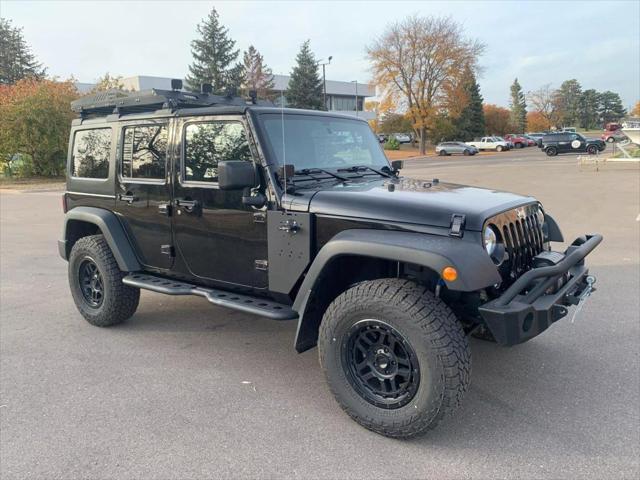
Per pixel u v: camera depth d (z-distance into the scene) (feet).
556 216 37.35
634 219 35.35
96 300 17.19
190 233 14.03
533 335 10.07
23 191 72.79
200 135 13.51
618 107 407.44
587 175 71.10
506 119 274.98
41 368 14.10
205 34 181.27
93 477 9.43
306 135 13.33
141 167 15.19
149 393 12.63
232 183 11.36
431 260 9.52
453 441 10.41
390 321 10.06
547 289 10.80
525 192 53.06
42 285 22.80
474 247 9.82
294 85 203.31
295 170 12.56
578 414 11.28
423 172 90.68
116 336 16.43
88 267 17.19
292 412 11.68
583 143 131.13
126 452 10.18
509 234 11.23
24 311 19.11
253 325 17.31
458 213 10.14
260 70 194.59
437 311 9.87
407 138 250.78
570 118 404.77
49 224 41.50
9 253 29.94
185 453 10.13
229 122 12.83
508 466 9.57
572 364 13.73
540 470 9.41
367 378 10.83
